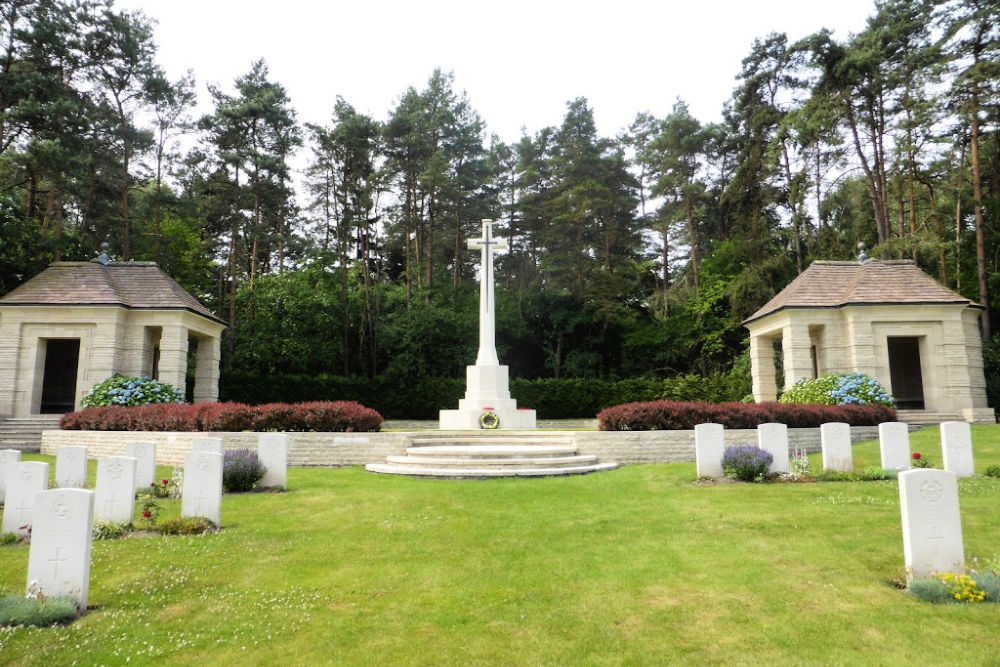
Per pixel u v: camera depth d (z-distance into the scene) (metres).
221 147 36.69
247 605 6.08
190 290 38.12
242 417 16.42
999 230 31.86
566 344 41.81
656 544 7.96
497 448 15.23
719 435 12.68
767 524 8.70
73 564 5.98
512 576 6.88
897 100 31.91
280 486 12.30
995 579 6.03
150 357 23.98
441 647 5.11
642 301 46.97
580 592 6.34
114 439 16.86
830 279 24.19
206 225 42.50
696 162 48.12
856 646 4.96
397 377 36.12
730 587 6.36
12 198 30.62
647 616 5.68
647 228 51.38
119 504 9.11
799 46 32.06
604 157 47.75
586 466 14.44
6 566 7.33
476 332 38.97
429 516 9.82
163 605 6.11
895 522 8.57
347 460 15.98
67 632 5.41
